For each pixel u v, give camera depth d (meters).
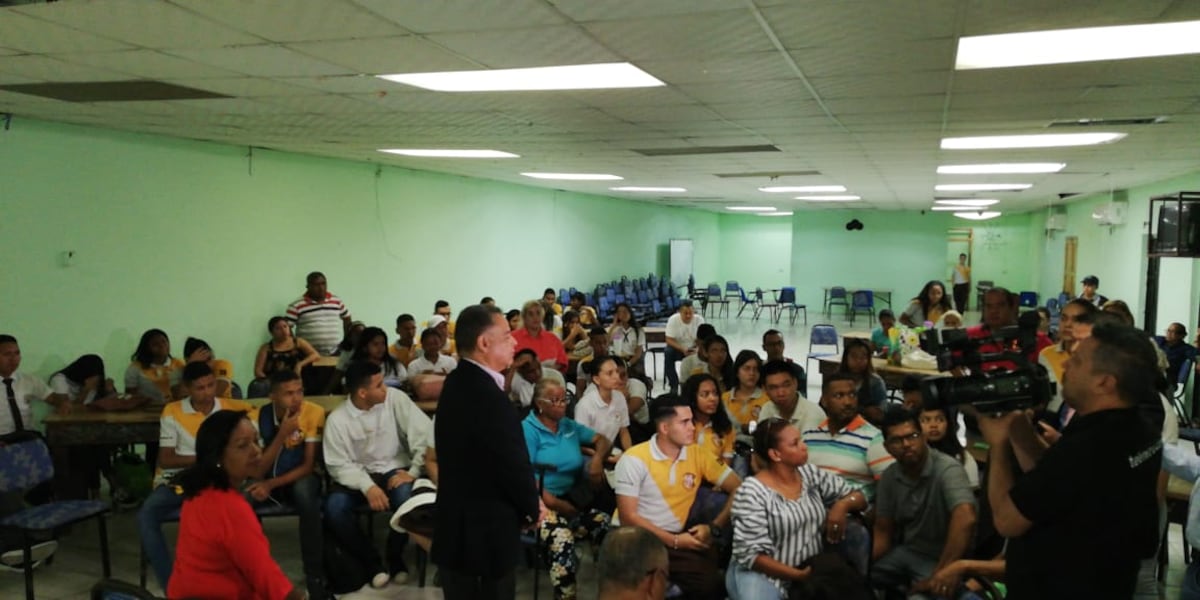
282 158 7.18
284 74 3.74
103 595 2.01
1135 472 1.57
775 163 7.86
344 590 3.63
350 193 8.05
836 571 2.14
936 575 2.69
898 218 17.31
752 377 4.49
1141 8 2.49
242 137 6.13
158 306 6.04
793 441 2.87
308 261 7.55
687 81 3.81
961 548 2.78
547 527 3.26
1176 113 4.59
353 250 8.14
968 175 8.89
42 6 2.58
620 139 6.15
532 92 4.16
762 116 4.90
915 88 3.91
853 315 16.62
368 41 3.04
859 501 3.09
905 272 17.33
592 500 3.85
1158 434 1.64
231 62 3.47
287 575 3.82
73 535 4.32
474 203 10.27
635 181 10.58
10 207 5.03
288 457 3.73
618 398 4.39
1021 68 3.40
